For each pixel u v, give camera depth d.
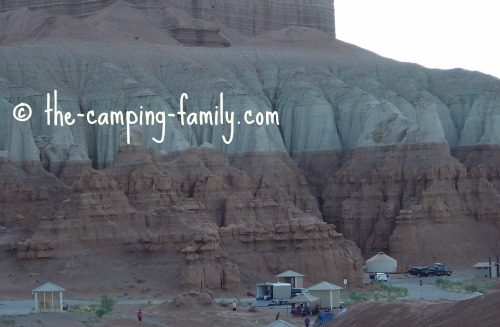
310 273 191.88
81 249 190.75
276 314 158.38
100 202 195.62
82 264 188.50
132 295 179.62
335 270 193.12
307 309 158.25
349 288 192.12
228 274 185.00
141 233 194.12
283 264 192.50
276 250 195.50
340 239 198.88
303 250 193.38
